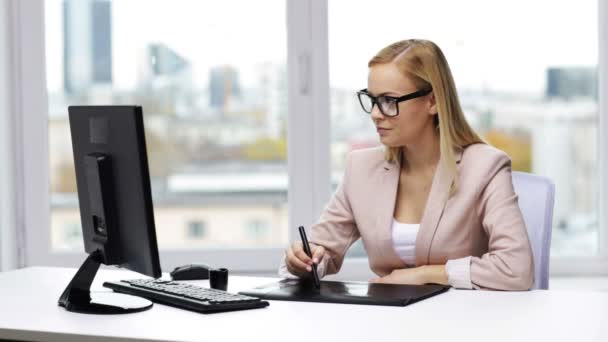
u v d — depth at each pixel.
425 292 2.12
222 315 1.92
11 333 1.83
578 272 3.56
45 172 3.62
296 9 3.56
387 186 2.54
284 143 3.62
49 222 3.63
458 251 2.42
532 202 2.55
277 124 3.62
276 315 1.92
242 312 1.96
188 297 2.03
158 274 2.00
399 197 2.56
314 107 3.57
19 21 3.60
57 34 3.63
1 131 3.49
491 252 2.31
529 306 1.99
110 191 2.07
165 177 3.64
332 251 2.63
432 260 2.45
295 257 2.35
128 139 1.99
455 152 2.47
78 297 2.06
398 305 2.01
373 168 2.59
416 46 2.45
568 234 3.59
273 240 3.64
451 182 2.42
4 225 3.49
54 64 3.64
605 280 3.47
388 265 2.53
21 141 3.61
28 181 3.61
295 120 3.58
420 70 2.40
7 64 3.57
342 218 2.64
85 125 2.15
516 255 2.26
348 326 1.80
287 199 3.64
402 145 2.45
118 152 2.03
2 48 3.51
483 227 2.40
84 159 2.15
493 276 2.24
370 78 2.43
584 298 2.09
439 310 1.95
